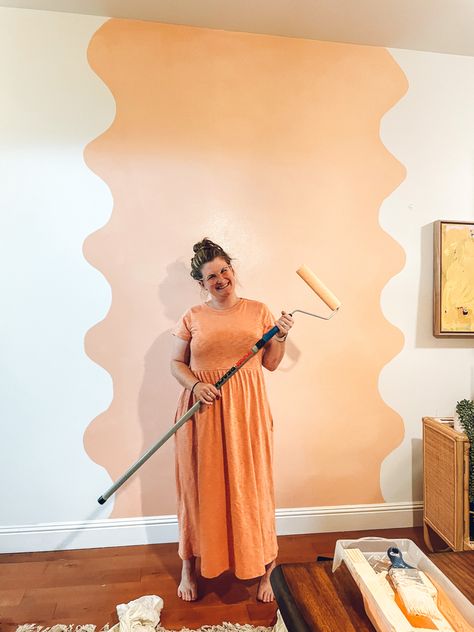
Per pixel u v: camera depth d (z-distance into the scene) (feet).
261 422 5.92
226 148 7.39
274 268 7.57
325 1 6.59
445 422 7.34
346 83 7.64
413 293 7.95
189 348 6.27
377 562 3.71
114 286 7.25
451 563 3.79
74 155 7.11
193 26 7.27
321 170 7.63
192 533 6.04
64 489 7.30
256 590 6.35
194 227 7.36
